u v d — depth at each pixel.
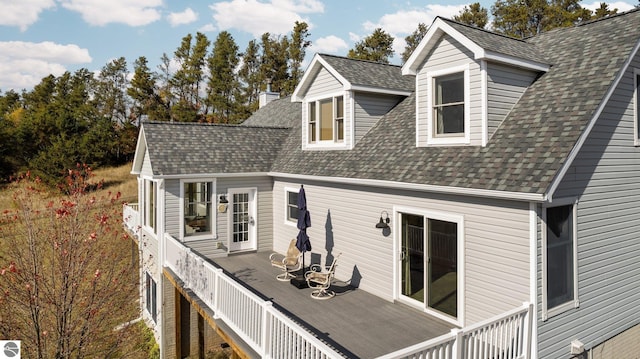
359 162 10.79
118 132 47.03
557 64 8.99
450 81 9.00
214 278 8.79
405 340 7.36
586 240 7.63
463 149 8.47
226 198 13.81
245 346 7.22
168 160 12.95
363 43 43.22
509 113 8.50
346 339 7.40
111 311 10.91
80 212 10.45
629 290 8.65
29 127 39.16
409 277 9.12
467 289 7.64
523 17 34.34
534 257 6.53
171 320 12.91
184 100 47.19
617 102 8.31
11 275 9.22
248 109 45.72
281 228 14.14
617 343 8.40
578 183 7.41
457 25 8.83
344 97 11.99
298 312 8.76
